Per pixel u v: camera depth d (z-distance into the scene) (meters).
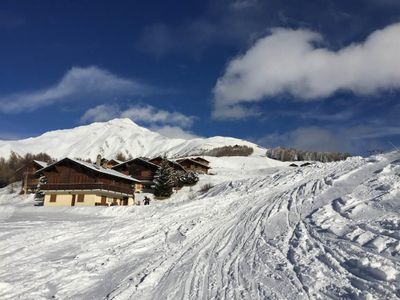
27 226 21.28
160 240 17.58
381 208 15.34
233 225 19.19
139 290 10.97
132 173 70.75
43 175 64.31
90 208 34.94
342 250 11.91
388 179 20.42
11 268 13.53
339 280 9.88
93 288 11.59
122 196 58.97
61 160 56.09
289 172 36.62
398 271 9.48
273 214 19.88
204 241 16.58
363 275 9.84
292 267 11.52
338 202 18.39
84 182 55.94
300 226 16.09
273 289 10.04
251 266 12.26
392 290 8.66
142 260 14.43
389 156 27.45
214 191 37.94
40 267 13.59
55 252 15.83
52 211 35.69
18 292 11.11
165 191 62.19
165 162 63.81
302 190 24.81
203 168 87.25
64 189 55.97
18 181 95.19
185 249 15.54
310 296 9.28
